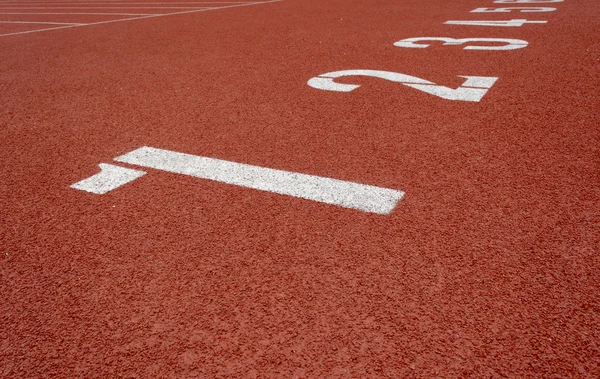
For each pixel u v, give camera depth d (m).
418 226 1.92
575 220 1.91
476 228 1.89
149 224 2.02
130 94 3.97
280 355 1.38
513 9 8.27
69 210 2.17
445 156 2.53
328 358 1.36
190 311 1.55
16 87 4.40
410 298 1.55
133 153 2.74
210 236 1.92
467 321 1.46
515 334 1.41
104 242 1.92
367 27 6.91
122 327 1.50
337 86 3.91
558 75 3.97
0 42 7.07
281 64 4.80
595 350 1.35
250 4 10.89
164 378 1.32
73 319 1.54
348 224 1.95
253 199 2.18
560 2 8.89
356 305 1.54
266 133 2.95
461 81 3.93
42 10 11.98
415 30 6.53
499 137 2.74
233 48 5.73
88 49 6.13
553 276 1.62
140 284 1.67
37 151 2.85
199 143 2.84
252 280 1.66
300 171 2.42
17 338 1.48
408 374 1.30
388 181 2.28
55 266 1.79
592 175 2.26
